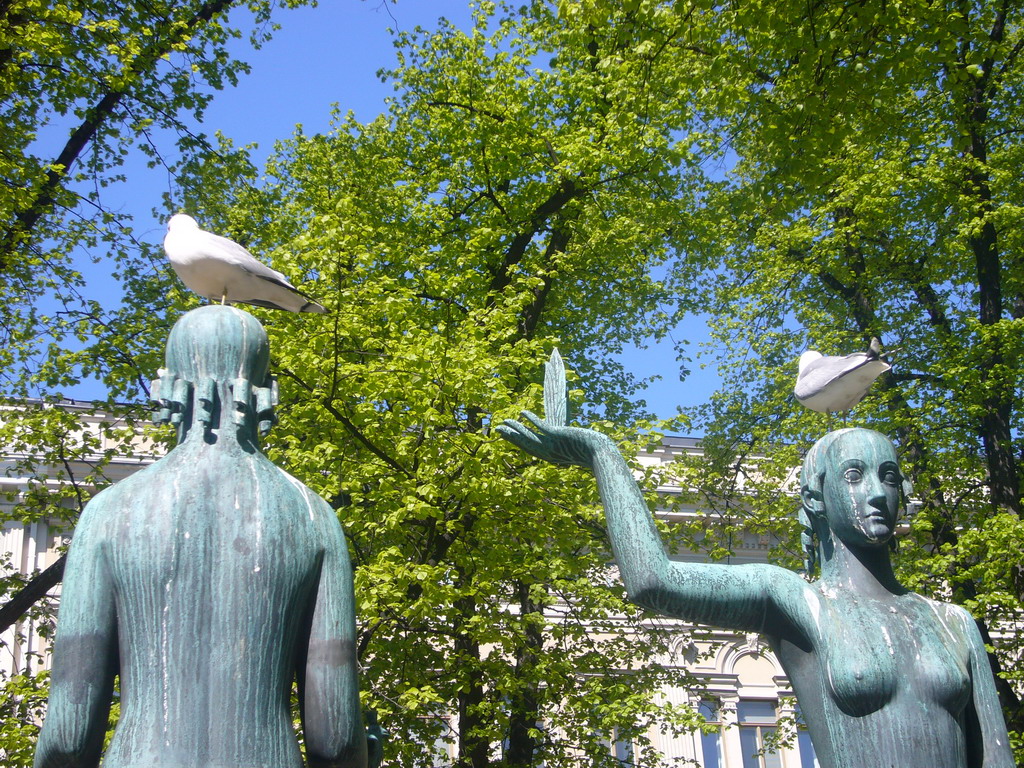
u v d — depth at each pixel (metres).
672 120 17.92
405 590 12.82
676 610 4.39
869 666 4.23
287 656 3.51
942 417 17.56
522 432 4.77
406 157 19.86
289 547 3.56
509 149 18.89
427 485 12.79
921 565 16.23
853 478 4.52
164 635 3.43
